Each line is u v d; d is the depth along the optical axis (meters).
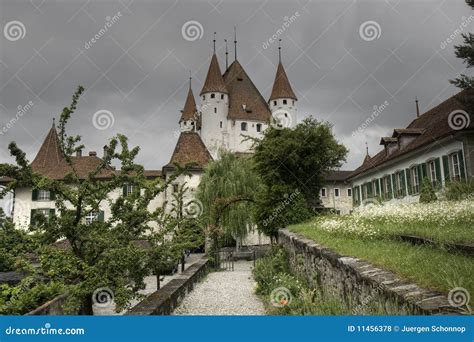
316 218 18.03
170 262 11.04
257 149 21.53
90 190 6.98
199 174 43.00
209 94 69.25
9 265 6.71
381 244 7.53
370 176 32.19
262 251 30.52
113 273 6.96
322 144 20.42
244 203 28.56
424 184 18.89
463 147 19.12
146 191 7.71
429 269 4.74
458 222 8.14
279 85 71.88
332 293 7.51
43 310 6.85
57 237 6.99
